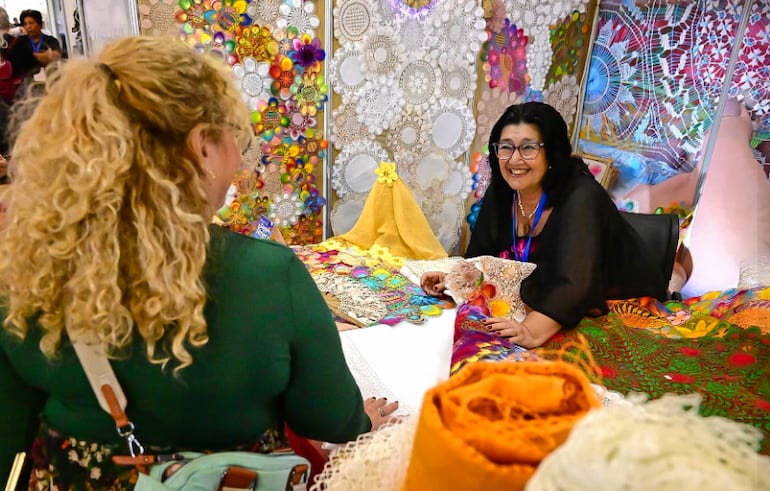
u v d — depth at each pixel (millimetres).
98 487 723
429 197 2699
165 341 634
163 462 699
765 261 2111
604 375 1429
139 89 583
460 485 495
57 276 588
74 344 628
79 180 549
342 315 1823
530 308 1718
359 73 2307
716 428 437
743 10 2244
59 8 2400
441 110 2543
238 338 666
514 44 2631
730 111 2354
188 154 629
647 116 2727
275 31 2098
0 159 1986
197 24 1958
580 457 395
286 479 722
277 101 2199
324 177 2432
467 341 1472
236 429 732
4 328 661
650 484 365
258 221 2338
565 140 1810
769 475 403
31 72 2330
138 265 583
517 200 2018
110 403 658
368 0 2205
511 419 526
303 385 764
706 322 1707
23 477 827
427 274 2035
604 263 1764
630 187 2883
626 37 2756
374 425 1094
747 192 2336
